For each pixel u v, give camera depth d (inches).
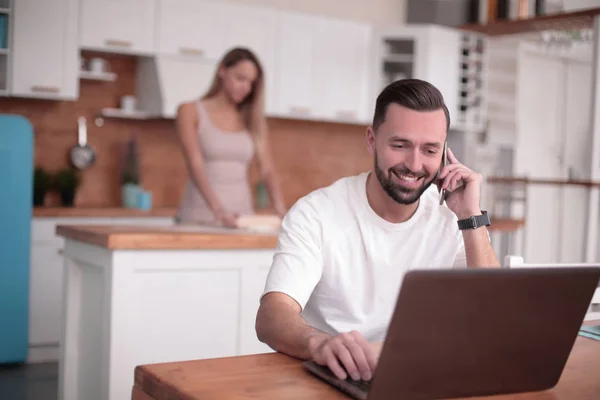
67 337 120.0
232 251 115.7
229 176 150.5
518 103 281.3
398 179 64.1
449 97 247.4
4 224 173.2
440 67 243.9
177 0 205.5
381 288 69.6
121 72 214.4
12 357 176.6
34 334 184.2
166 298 110.7
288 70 224.7
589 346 62.4
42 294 185.0
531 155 288.4
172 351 111.4
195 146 145.5
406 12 260.2
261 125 152.1
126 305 107.3
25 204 175.3
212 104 148.8
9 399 149.9
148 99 210.2
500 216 260.1
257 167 236.2
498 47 259.9
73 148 207.6
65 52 193.0
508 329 46.0
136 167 213.8
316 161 247.3
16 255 174.9
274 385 47.7
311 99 229.6
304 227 67.8
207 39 210.4
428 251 70.7
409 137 62.6
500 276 44.0
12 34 187.0
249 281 117.9
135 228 120.6
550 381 49.5
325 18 230.5
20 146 174.1
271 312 60.9
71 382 120.3
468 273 42.9
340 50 234.4
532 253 288.8
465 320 44.1
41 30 189.9
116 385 106.6
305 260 66.5
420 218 70.6
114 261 106.0
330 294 69.7
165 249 109.3
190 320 112.8
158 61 204.2
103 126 213.3
